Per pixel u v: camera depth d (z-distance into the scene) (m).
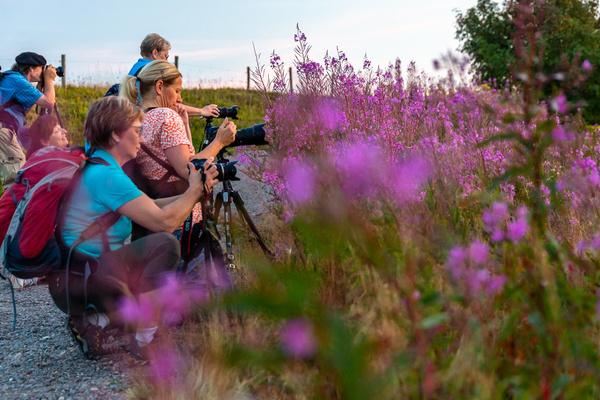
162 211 2.52
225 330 2.28
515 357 1.75
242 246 3.49
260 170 4.15
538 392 1.48
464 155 3.48
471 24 17.52
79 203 2.48
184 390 1.99
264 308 1.12
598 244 2.02
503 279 1.64
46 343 2.91
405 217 2.36
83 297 2.53
